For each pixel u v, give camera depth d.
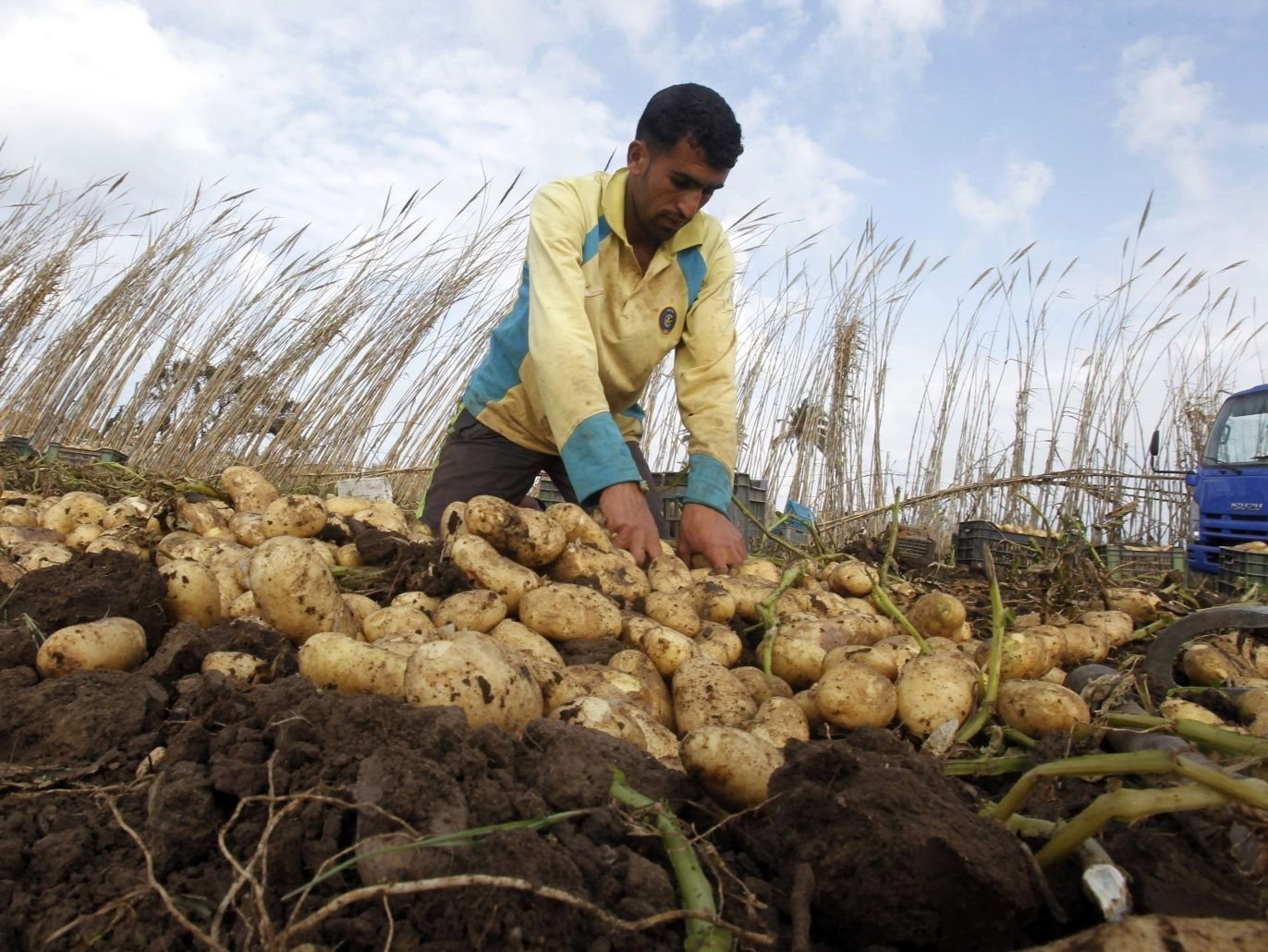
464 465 4.36
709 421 3.97
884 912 1.30
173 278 8.21
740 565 3.86
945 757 2.03
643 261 3.89
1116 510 3.59
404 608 2.48
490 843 1.27
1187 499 9.20
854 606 3.43
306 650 1.98
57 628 2.08
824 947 1.34
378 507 3.89
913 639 2.72
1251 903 1.36
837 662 2.59
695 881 1.32
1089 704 2.28
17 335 8.07
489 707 1.74
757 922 1.29
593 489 3.30
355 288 7.88
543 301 3.46
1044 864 1.36
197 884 1.32
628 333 3.92
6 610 2.09
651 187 3.56
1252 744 1.57
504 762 1.57
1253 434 8.34
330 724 1.56
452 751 1.51
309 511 3.23
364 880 1.27
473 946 1.18
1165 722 1.75
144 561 2.32
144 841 1.38
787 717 2.16
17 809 1.47
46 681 1.75
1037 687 2.15
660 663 2.56
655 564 3.29
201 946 1.22
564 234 3.58
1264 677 3.07
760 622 3.19
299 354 7.72
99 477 6.04
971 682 2.28
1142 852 1.43
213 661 1.99
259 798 1.33
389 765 1.44
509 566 2.75
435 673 1.75
